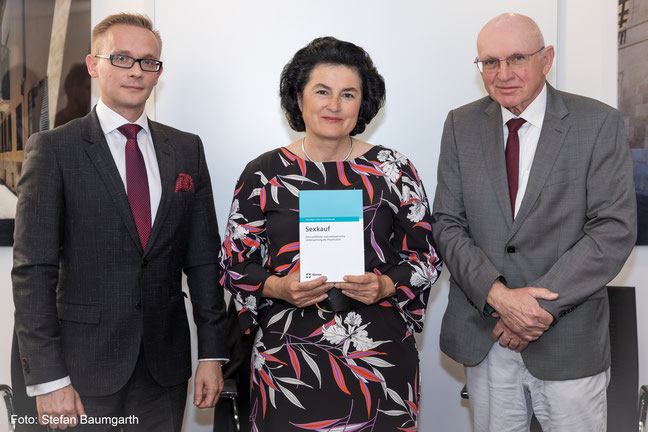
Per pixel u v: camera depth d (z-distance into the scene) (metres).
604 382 1.89
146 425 1.85
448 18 2.66
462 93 2.68
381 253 1.69
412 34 2.67
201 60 2.68
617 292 2.23
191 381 2.78
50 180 1.72
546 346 1.83
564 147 1.82
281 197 1.72
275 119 2.70
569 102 1.88
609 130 1.79
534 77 1.80
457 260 1.85
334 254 1.62
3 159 2.63
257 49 2.68
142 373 1.82
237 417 2.05
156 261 1.82
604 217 1.74
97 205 1.75
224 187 2.73
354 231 1.63
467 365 1.93
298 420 1.62
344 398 1.62
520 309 1.72
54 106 2.61
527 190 1.82
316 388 1.63
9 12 2.60
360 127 1.83
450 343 1.98
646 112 2.51
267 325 1.73
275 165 1.78
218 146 2.71
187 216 1.93
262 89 2.70
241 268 1.76
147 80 1.87
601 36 2.59
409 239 1.79
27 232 1.69
